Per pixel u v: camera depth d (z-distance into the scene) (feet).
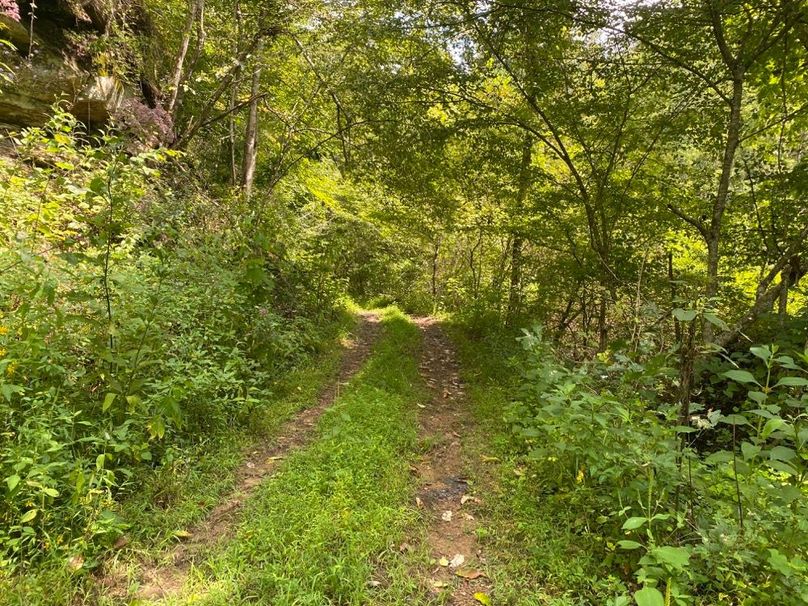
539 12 19.66
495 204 31.04
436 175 28.68
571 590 8.38
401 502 11.21
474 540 10.23
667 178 25.38
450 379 24.27
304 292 29.12
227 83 30.04
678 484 9.38
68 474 9.13
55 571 7.72
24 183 15.47
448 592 8.47
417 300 57.26
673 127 23.12
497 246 41.39
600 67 21.93
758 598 7.22
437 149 26.32
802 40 18.65
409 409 17.95
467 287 43.09
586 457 11.12
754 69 20.34
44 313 11.09
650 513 9.12
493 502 11.60
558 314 32.01
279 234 26.53
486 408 18.28
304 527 9.55
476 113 25.40
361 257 56.59
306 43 31.58
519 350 25.21
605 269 23.70
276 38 31.32
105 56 24.32
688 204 24.08
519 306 32.22
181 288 16.33
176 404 10.68
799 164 20.54
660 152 25.41
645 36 19.67
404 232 46.06
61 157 17.79
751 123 24.75
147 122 26.66
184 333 15.84
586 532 9.78
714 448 15.72
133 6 29.40
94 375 10.57
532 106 24.26
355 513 10.11
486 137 26.17
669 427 10.84
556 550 9.41
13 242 13.42
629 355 12.78
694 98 22.54
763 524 7.93
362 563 8.67
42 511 8.41
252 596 7.89
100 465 8.90
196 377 13.43
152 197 19.19
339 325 31.83
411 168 28.58
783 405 13.19
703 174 25.41
